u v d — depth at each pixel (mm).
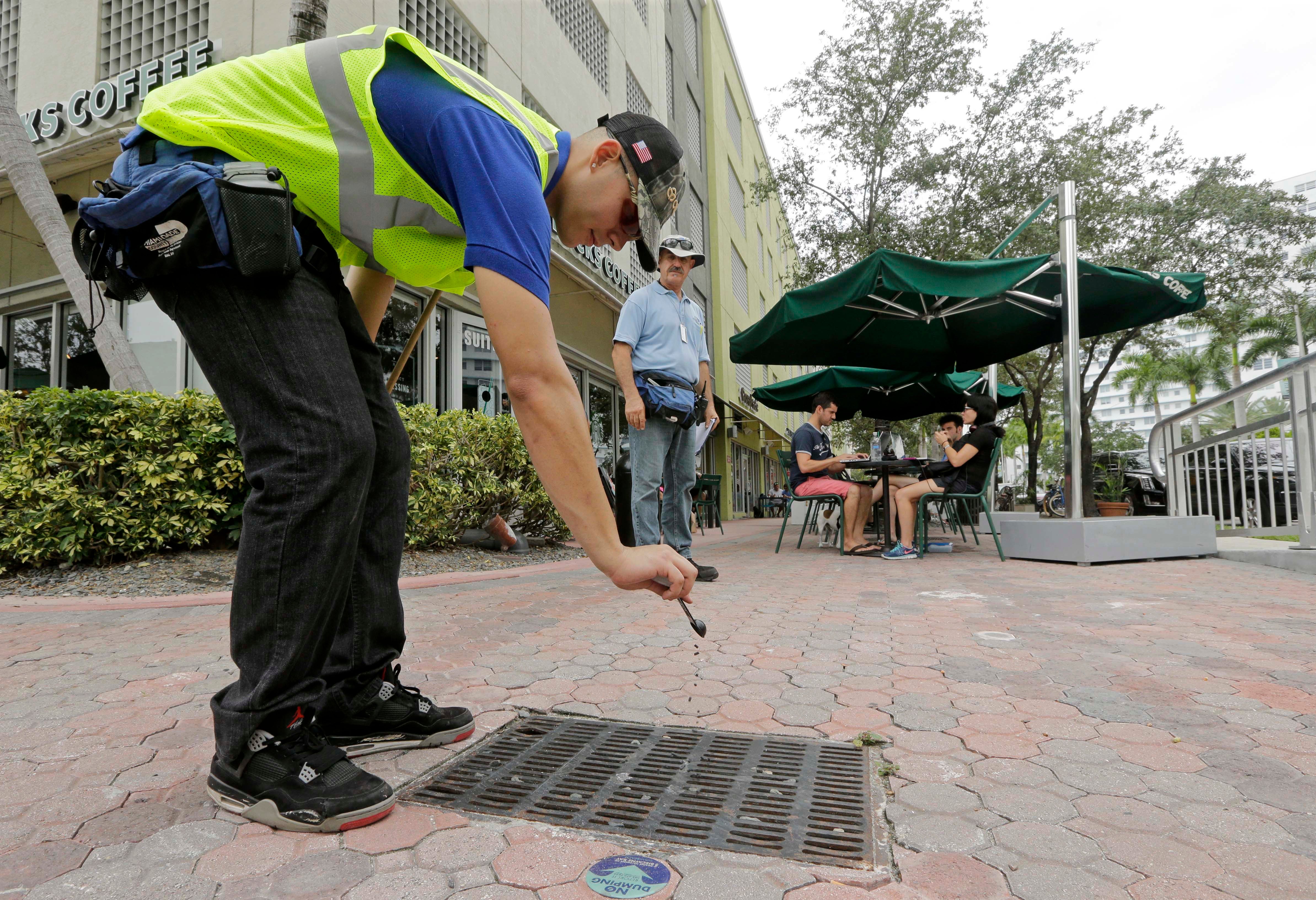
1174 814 1236
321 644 1283
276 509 1214
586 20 11922
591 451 1120
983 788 1352
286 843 1143
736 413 20625
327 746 1284
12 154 5188
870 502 6738
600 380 11953
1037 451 12008
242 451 1259
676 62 17469
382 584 1534
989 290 5438
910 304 6750
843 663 2293
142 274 1173
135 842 1144
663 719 1759
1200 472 7969
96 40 6730
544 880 1029
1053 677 2109
